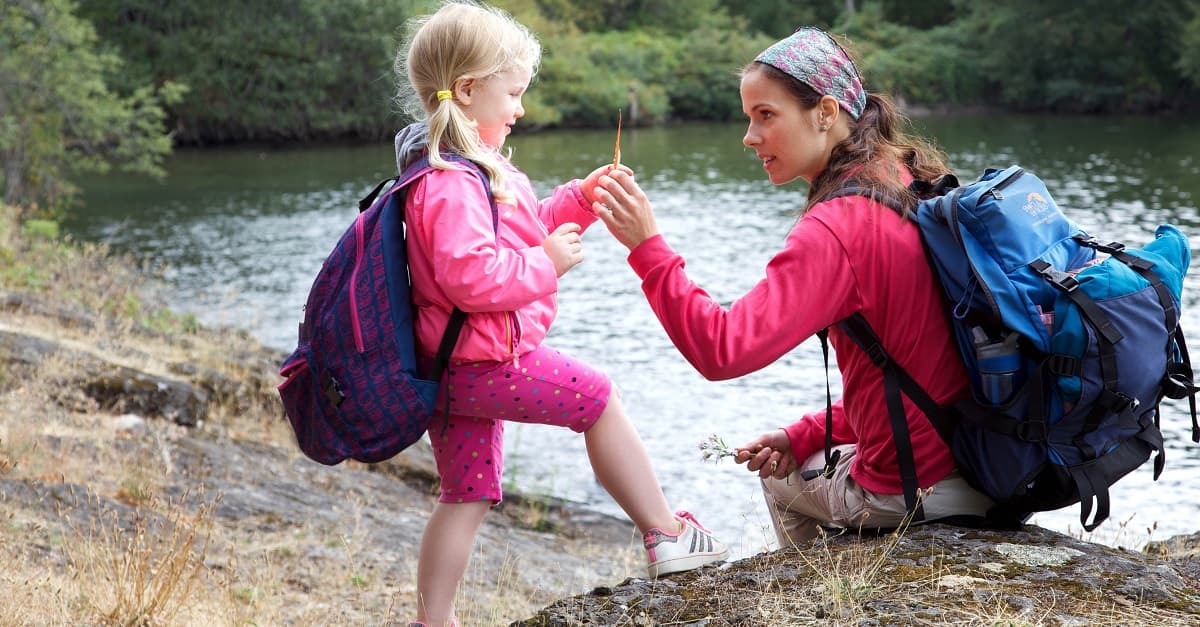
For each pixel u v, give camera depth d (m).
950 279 2.51
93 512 5.36
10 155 20.80
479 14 2.77
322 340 2.66
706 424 10.02
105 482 5.96
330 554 5.59
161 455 6.62
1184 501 7.74
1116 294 2.42
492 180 2.65
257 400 8.55
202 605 4.18
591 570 6.23
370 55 40.09
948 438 2.62
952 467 2.69
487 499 2.87
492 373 2.69
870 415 2.75
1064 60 51.06
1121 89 49.50
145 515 5.41
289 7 40.00
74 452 6.30
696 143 38.50
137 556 4.03
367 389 2.61
